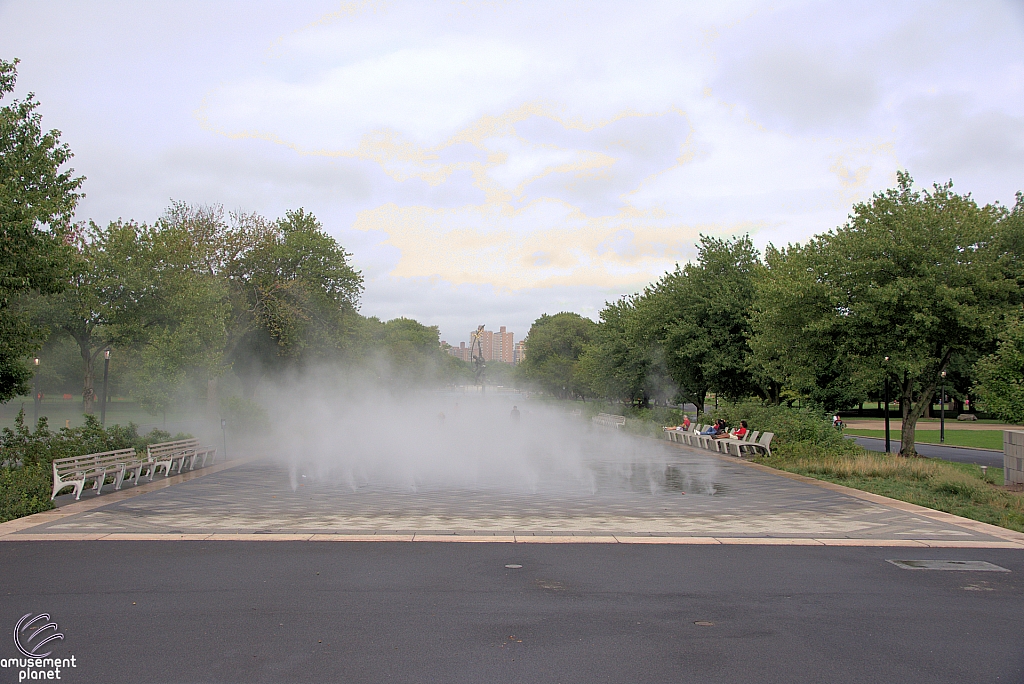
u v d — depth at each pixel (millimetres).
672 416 36562
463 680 5387
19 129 16250
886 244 20781
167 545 9703
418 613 6938
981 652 6094
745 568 8797
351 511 12453
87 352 25344
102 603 7156
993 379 16438
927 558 9398
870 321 20953
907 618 6969
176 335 23953
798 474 18453
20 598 7309
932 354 22094
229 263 35812
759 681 5438
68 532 10477
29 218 14500
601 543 10078
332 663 5688
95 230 24844
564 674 5516
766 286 23969
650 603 7348
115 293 24531
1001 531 11125
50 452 15102
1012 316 19891
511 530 10891
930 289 20203
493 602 7309
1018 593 7852
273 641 6156
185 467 19047
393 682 5336
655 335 34969
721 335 31297
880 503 13750
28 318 16688
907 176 22969
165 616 6789
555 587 7863
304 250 38531
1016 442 15617
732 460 22297
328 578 8125
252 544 9789
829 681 5461
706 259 33469
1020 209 23406
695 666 5715
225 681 5328
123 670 5516
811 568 8836
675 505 13414
